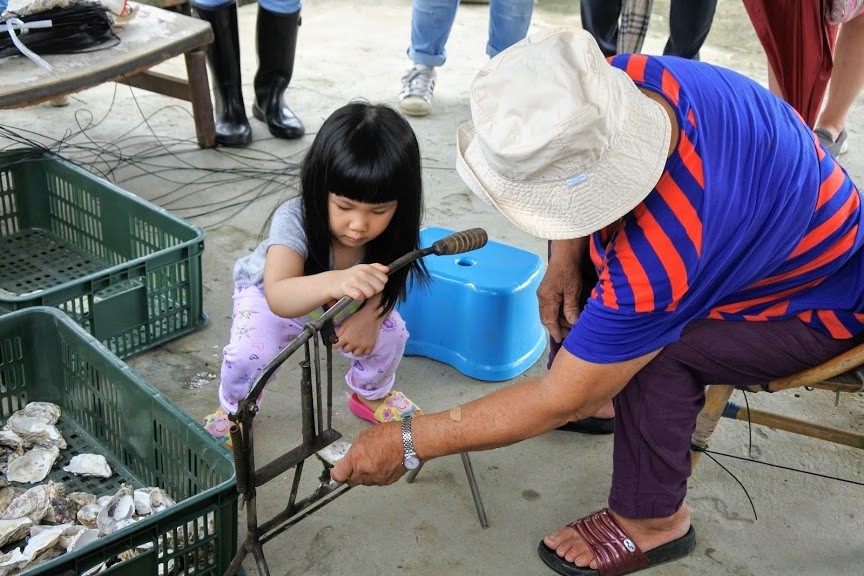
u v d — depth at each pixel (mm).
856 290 1537
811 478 2049
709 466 2064
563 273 1860
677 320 1389
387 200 1590
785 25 2424
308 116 3791
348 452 1479
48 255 2660
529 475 1999
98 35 2797
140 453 1880
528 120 1138
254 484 1355
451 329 2305
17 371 2014
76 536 1652
